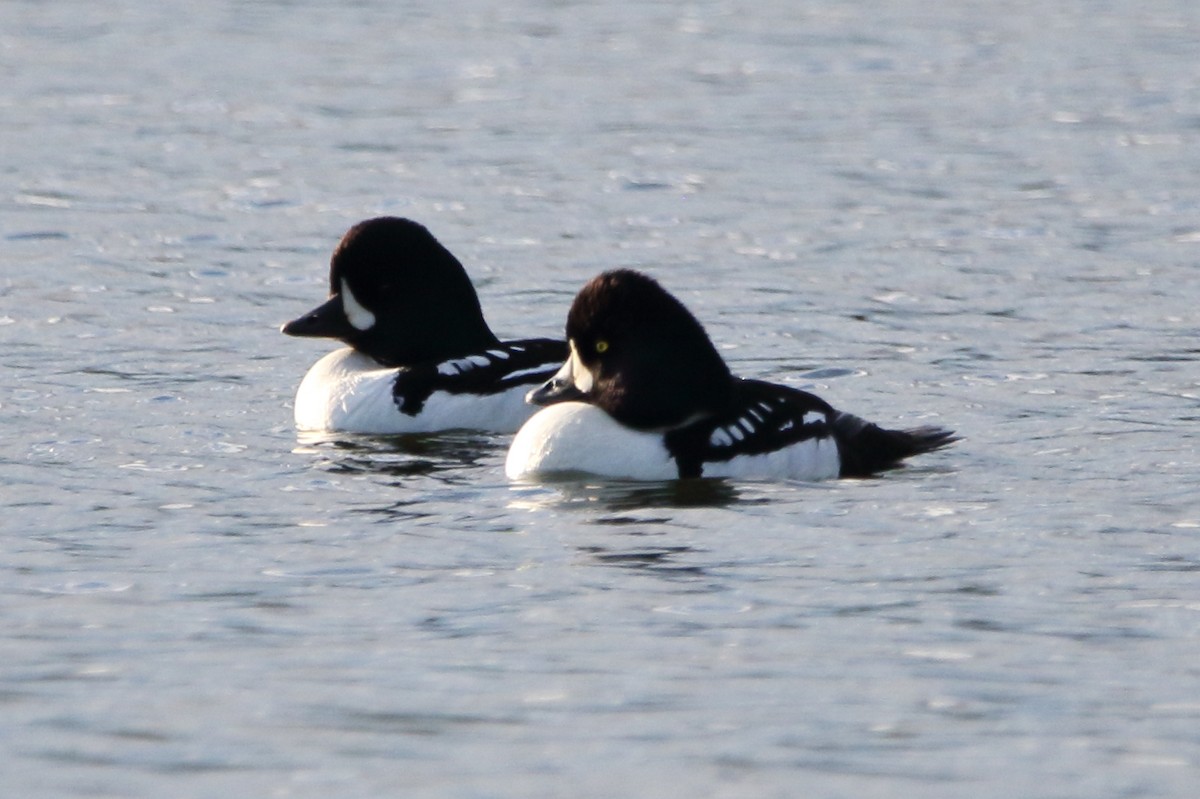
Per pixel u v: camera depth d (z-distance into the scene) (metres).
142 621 9.79
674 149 26.69
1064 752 7.99
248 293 19.41
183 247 21.41
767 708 8.51
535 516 11.78
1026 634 9.48
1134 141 26.81
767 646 9.34
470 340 15.27
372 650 9.32
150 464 13.24
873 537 11.20
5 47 35.22
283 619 9.81
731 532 11.34
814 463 12.62
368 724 8.34
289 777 7.78
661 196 23.83
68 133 27.92
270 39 36.31
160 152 26.69
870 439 12.98
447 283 15.21
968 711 8.46
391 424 14.38
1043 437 13.77
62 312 18.44
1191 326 17.50
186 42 35.88
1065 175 24.73
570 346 13.17
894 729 8.25
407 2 40.56
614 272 12.95
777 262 20.47
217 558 10.94
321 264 20.72
